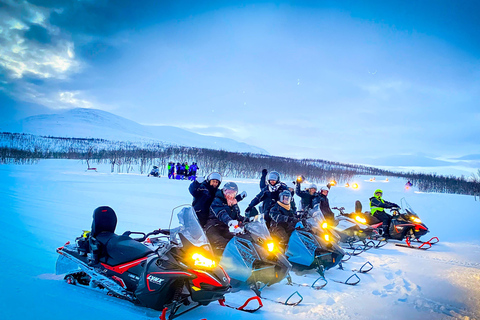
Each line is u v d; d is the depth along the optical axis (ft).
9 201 39.99
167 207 44.37
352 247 29.45
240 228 16.63
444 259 25.71
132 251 14.32
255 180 124.47
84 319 11.40
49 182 67.05
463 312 15.12
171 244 13.64
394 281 19.61
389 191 109.91
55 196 47.34
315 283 18.92
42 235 24.18
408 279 20.13
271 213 21.47
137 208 41.86
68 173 97.76
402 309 15.16
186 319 12.69
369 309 14.99
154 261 13.32
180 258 13.02
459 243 32.73
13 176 77.36
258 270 16.47
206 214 18.65
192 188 19.15
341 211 33.63
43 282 14.92
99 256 14.66
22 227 26.37
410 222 32.42
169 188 70.54
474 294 17.54
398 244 32.17
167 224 32.35
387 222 33.96
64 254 15.69
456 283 19.44
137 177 97.55
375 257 26.30
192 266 12.64
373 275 20.95
